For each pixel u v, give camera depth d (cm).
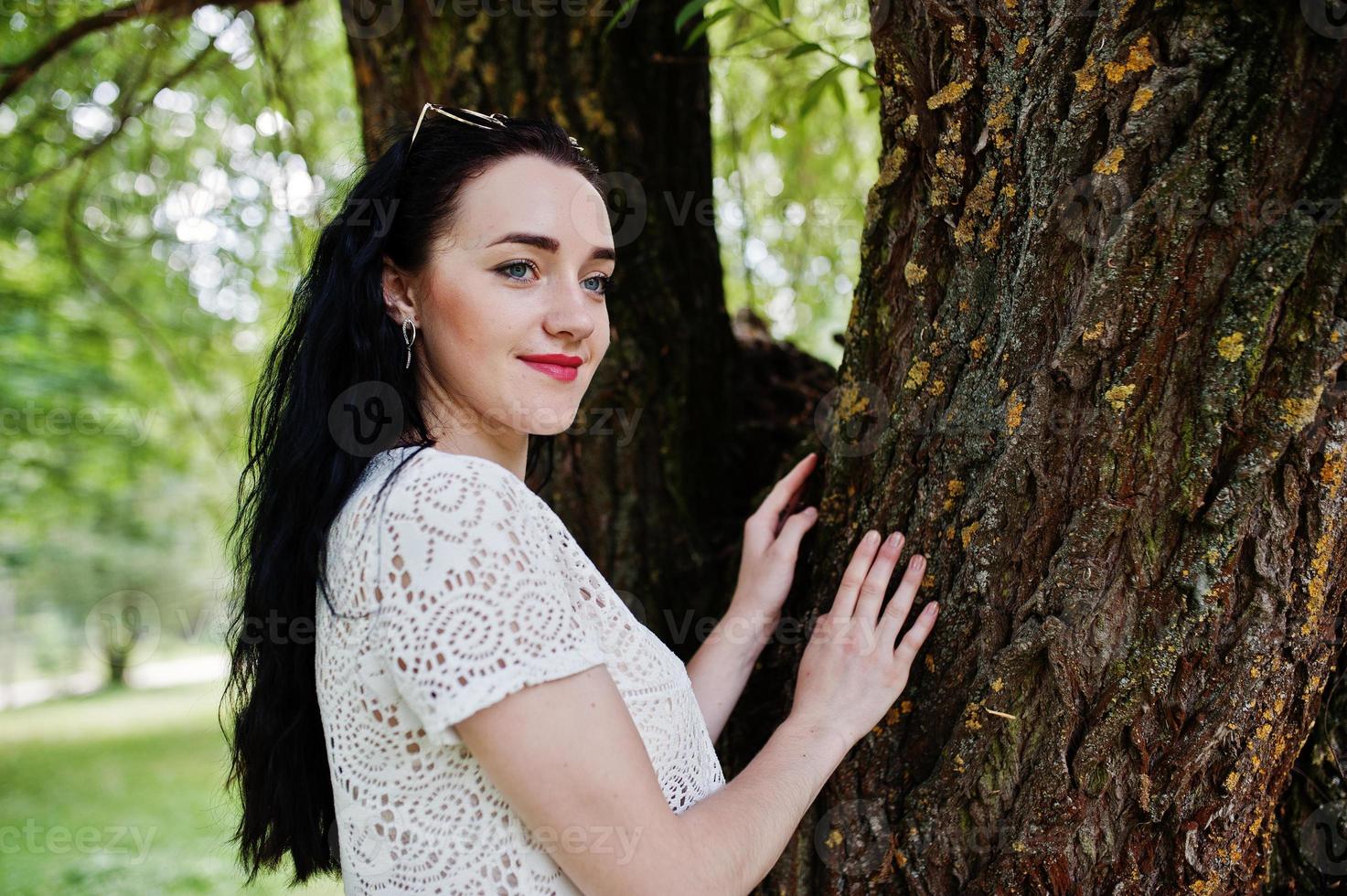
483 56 164
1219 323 91
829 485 123
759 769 96
